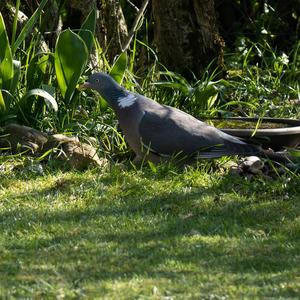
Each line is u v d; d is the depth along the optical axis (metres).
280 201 11.02
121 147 13.26
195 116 14.54
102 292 8.09
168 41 16.16
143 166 12.43
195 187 11.57
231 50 20.00
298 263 8.95
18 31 15.48
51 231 9.90
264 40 18.30
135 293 8.06
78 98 14.23
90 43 14.03
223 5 20.31
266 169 12.49
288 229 10.04
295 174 11.90
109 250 9.29
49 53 13.91
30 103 13.61
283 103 16.09
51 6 16.00
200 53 16.17
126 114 12.30
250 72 16.69
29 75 13.83
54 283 8.37
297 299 7.95
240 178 11.79
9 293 8.11
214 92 14.78
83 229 9.94
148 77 15.25
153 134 12.06
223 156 12.02
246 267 8.84
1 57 13.14
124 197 11.18
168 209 10.73
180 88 14.77
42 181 11.73
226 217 10.45
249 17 20.44
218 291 8.14
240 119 14.46
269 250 9.33
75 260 9.00
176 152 12.02
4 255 9.13
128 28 19.19
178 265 8.84
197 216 10.48
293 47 19.14
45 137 13.02
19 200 10.99
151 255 9.13
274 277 8.54
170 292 8.09
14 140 12.87
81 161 12.43
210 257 9.10
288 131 13.03
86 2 16.12
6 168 12.15
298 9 20.06
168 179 11.77
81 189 11.37
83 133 13.38
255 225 10.19
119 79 13.89
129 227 10.04
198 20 16.05
